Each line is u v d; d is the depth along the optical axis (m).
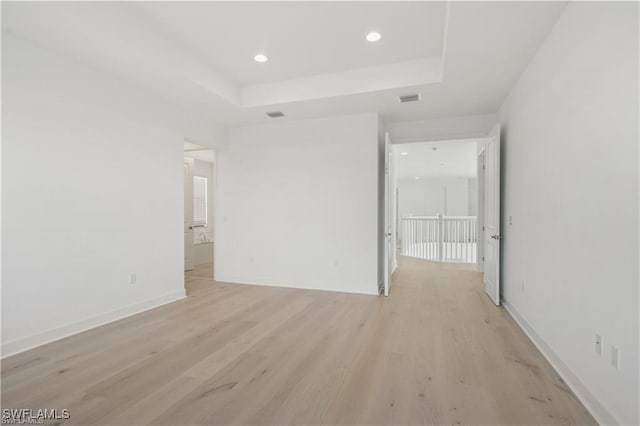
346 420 1.71
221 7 2.56
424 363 2.35
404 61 3.49
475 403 1.85
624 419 1.53
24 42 2.55
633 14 1.46
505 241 3.79
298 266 4.79
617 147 1.59
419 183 13.73
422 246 7.86
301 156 4.77
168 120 4.00
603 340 1.70
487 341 2.76
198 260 7.04
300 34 2.95
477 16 2.22
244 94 4.18
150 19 2.74
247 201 5.08
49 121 2.73
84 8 2.33
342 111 4.34
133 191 3.52
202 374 2.20
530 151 2.88
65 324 2.85
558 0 2.06
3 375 2.16
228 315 3.48
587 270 1.87
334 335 2.90
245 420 1.71
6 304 2.45
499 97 3.78
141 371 2.23
